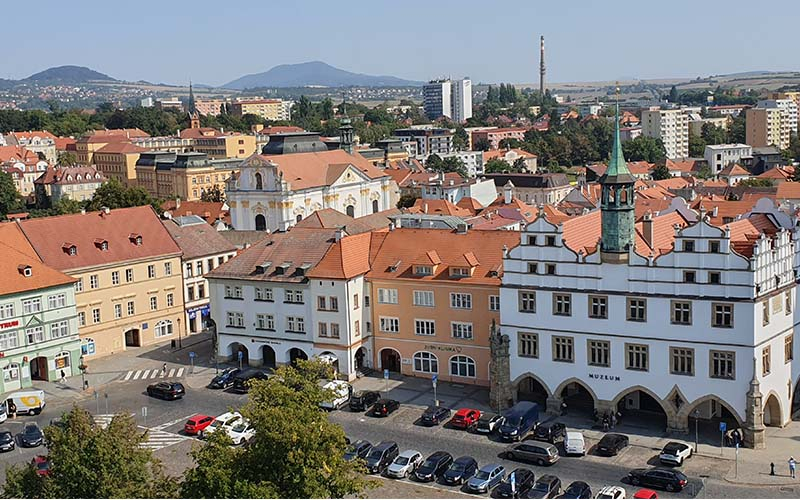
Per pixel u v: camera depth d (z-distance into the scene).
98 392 115.94
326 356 116.19
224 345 126.88
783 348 94.94
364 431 97.75
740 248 91.69
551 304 99.19
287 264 121.81
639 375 95.12
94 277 132.00
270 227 192.62
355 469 69.94
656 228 107.38
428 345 114.44
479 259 113.00
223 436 68.25
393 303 116.31
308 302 118.62
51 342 121.75
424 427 98.56
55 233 132.00
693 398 92.50
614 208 94.56
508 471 86.00
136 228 141.38
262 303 122.38
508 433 93.31
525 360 101.56
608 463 87.00
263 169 191.38
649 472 81.19
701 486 80.88
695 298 91.31
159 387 112.56
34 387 119.06
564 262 97.94
